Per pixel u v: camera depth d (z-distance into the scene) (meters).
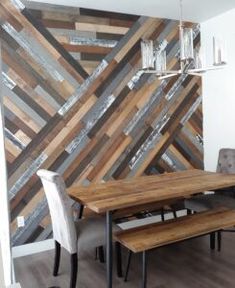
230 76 3.78
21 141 3.11
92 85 3.44
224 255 2.92
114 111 3.60
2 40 2.99
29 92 3.13
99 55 3.47
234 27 3.65
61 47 3.25
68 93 3.32
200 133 4.26
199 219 2.61
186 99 4.12
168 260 2.86
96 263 2.88
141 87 3.76
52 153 3.26
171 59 3.96
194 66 2.57
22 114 3.11
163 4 3.34
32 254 3.13
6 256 2.53
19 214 3.12
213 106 4.09
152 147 3.88
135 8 3.43
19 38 3.06
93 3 3.22
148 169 3.86
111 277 2.24
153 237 2.25
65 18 3.26
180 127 4.09
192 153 4.20
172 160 4.04
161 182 2.90
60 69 3.27
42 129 3.21
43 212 3.22
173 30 3.95
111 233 2.23
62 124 3.30
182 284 2.41
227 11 3.69
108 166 3.58
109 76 3.54
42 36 3.16
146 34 3.76
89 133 3.45
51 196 2.38
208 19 3.99
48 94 3.22
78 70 3.36
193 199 3.24
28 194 3.15
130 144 3.72
